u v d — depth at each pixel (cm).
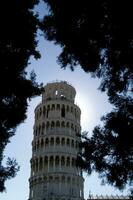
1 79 1788
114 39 1812
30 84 1930
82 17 1834
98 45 1909
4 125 1945
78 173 7688
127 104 2002
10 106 1914
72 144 7931
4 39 1778
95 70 2016
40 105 8500
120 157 2017
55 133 7912
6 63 1792
